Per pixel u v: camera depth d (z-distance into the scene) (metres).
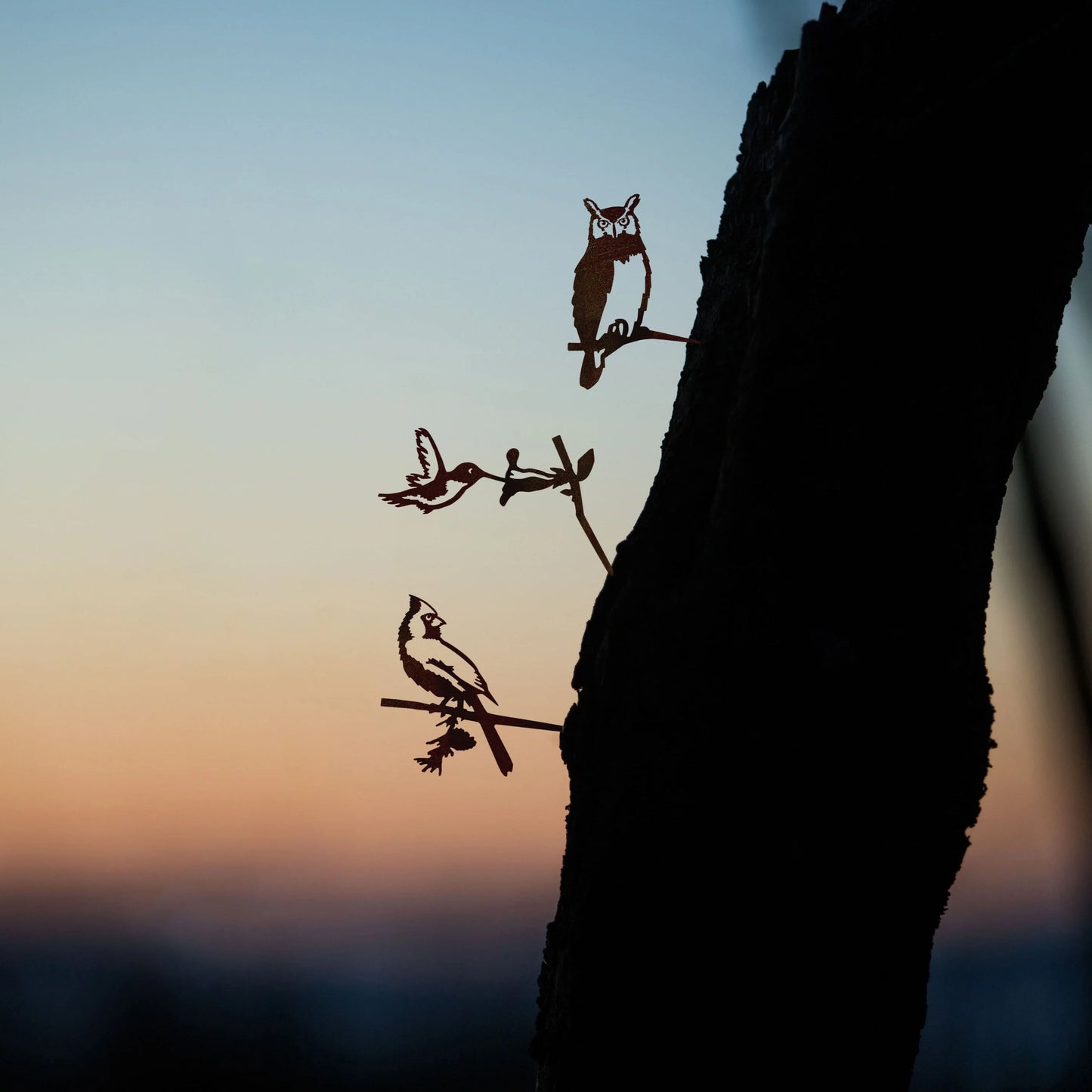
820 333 3.23
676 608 3.28
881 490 3.22
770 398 3.24
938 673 3.21
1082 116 3.19
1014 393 3.23
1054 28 3.16
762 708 3.22
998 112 3.20
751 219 3.40
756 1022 3.20
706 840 3.23
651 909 3.24
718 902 3.22
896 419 3.22
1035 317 3.23
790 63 3.40
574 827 3.36
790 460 3.24
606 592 3.42
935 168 3.22
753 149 3.44
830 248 3.24
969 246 3.22
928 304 3.22
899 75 3.24
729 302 3.39
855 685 3.20
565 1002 3.28
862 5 3.31
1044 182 3.21
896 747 3.21
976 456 3.22
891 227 3.23
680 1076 3.21
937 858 3.21
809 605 3.22
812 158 3.24
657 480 3.41
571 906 3.34
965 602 3.22
